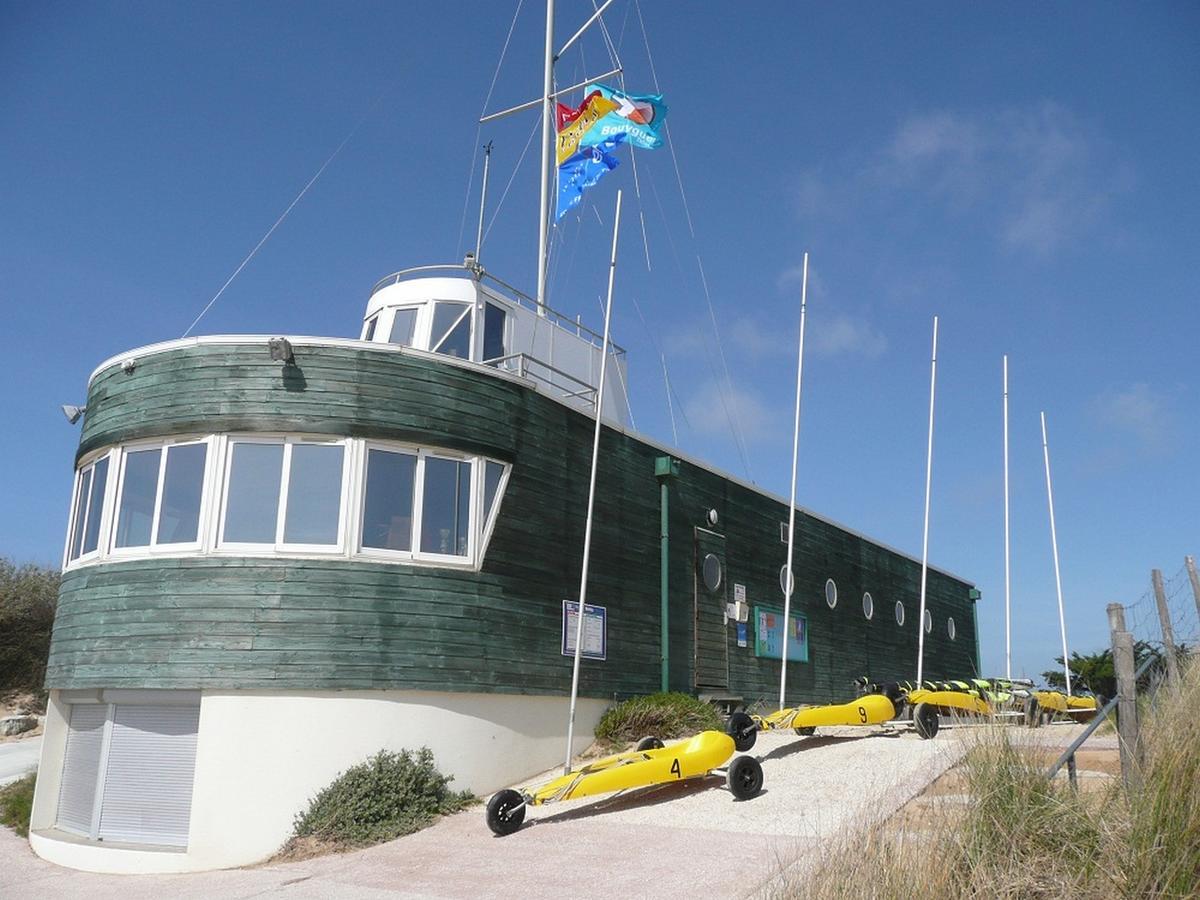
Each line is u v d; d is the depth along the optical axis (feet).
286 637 39.52
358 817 37.45
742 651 65.00
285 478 41.42
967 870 21.36
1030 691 54.08
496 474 46.44
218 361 42.37
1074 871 22.13
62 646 43.29
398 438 43.01
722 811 35.94
